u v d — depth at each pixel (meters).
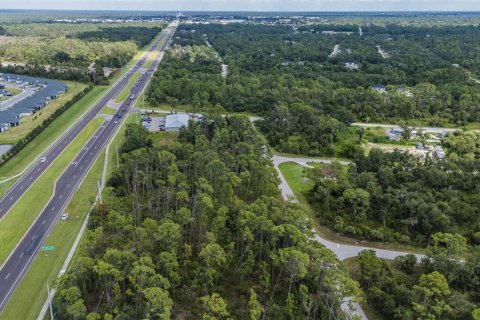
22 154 165.25
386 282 91.19
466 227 119.38
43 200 129.75
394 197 128.38
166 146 155.88
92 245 94.38
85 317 76.06
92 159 162.62
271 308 84.12
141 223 109.38
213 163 125.31
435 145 183.12
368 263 93.75
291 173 155.50
